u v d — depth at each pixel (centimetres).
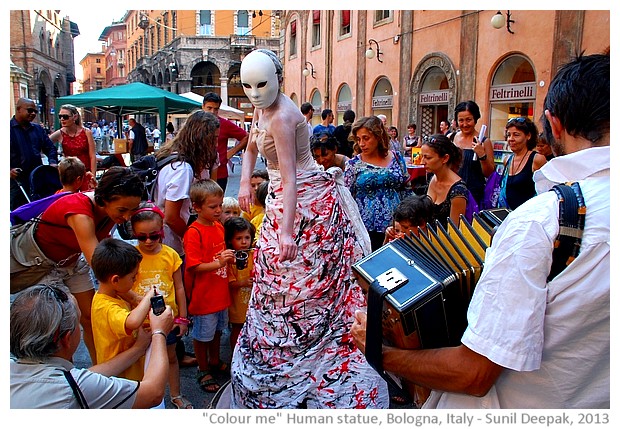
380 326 155
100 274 256
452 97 1395
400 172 425
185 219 372
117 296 265
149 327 249
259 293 297
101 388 187
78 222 279
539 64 1083
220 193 346
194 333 343
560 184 133
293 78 2692
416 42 1562
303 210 285
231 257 333
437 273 156
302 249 284
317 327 285
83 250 281
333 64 2188
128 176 272
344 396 280
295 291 284
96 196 273
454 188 356
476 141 502
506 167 460
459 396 149
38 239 290
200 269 332
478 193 496
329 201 293
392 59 1708
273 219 289
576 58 139
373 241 422
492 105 1259
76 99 931
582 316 124
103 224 300
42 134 631
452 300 153
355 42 1967
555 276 126
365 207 420
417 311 147
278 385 283
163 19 4353
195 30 3897
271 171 292
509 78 1209
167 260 313
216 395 323
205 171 397
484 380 133
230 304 367
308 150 287
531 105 1131
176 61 3841
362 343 172
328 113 931
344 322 294
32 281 300
